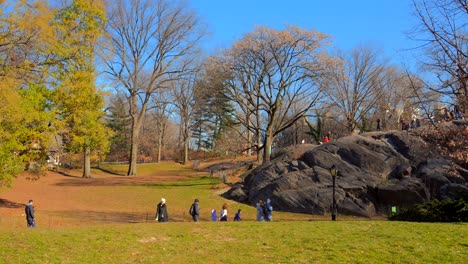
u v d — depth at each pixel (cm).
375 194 2888
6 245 1150
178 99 6881
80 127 2705
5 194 3139
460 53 1360
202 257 1095
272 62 4103
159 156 7475
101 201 3152
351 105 5506
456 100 1439
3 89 1994
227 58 4131
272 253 1122
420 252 1066
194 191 3575
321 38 3975
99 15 2712
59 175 4825
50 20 2389
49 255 1066
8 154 2241
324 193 2895
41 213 2536
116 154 7731
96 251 1124
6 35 2095
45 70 2386
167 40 4994
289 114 6762
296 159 3544
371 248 1127
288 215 2794
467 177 2788
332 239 1256
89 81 2672
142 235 1340
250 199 3228
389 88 5441
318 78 4138
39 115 2392
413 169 3059
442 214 1739
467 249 1083
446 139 1902
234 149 6575
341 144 3334
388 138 3381
